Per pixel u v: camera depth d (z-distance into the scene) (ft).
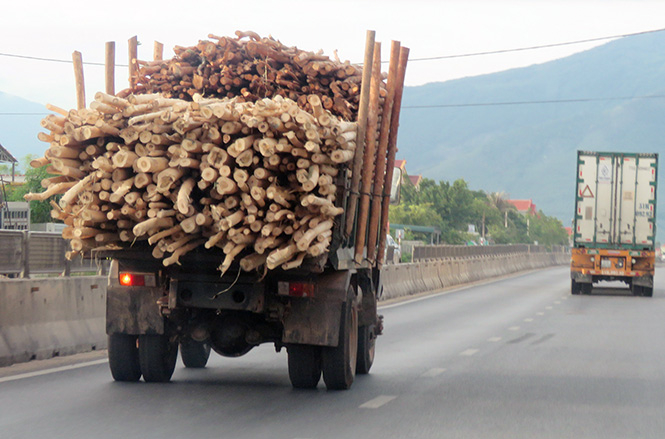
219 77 57.57
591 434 42.86
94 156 47.78
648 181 171.94
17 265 76.13
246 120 45.16
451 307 136.77
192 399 50.19
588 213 173.27
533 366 68.54
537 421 45.93
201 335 54.08
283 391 54.29
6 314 64.08
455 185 580.71
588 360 72.84
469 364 69.36
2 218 200.34
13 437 39.29
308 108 52.95
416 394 53.98
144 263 52.54
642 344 86.17
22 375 57.82
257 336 54.54
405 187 566.77
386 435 41.47
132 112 45.93
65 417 43.96
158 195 46.32
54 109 47.83
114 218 47.55
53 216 48.55
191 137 45.80
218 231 46.73
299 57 57.47
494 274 267.80
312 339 51.78
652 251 170.71
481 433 42.55
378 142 59.72
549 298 163.43
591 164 173.06
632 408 50.37
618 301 157.07
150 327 52.70
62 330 70.13
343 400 51.19
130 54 61.11
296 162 46.88
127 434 40.22
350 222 52.13
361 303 60.75
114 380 56.34
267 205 46.96
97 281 76.59
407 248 387.75
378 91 55.26
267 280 51.83
